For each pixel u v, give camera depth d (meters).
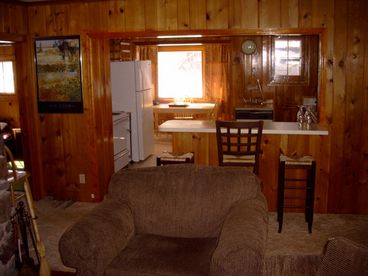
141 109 6.54
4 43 4.63
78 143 4.78
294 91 7.06
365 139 4.22
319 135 4.24
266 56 7.04
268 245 3.60
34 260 3.27
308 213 3.88
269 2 4.18
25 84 4.71
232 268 1.99
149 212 2.70
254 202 2.58
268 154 4.36
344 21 4.09
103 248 2.27
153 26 4.40
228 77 8.96
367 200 4.33
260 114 6.99
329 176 4.33
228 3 4.23
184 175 2.76
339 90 4.19
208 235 2.64
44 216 4.39
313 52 6.91
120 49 7.61
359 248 1.81
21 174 2.92
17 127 7.52
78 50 4.59
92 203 4.82
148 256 2.33
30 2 4.57
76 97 4.69
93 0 4.46
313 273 1.91
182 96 9.37
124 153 6.23
